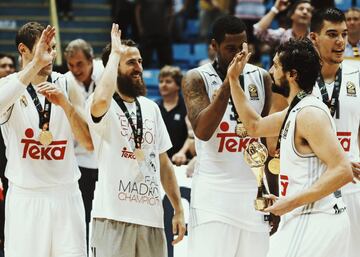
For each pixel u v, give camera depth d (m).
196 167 7.60
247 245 7.47
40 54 6.91
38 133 7.36
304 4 10.57
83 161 9.69
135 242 7.35
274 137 7.51
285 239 6.30
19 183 7.38
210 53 12.68
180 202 7.82
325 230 6.19
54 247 7.45
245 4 15.58
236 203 7.41
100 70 10.10
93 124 7.14
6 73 11.45
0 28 17.95
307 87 6.30
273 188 7.75
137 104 7.51
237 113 7.30
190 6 17.73
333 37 7.66
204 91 7.43
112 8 17.55
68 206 7.47
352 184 7.84
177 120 10.95
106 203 7.33
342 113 7.75
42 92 7.09
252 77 7.58
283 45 6.37
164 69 11.00
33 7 18.16
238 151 7.43
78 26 18.08
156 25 16.23
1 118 7.39
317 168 6.18
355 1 16.97
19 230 7.37
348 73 7.85
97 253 7.33
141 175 7.35
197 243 7.49
